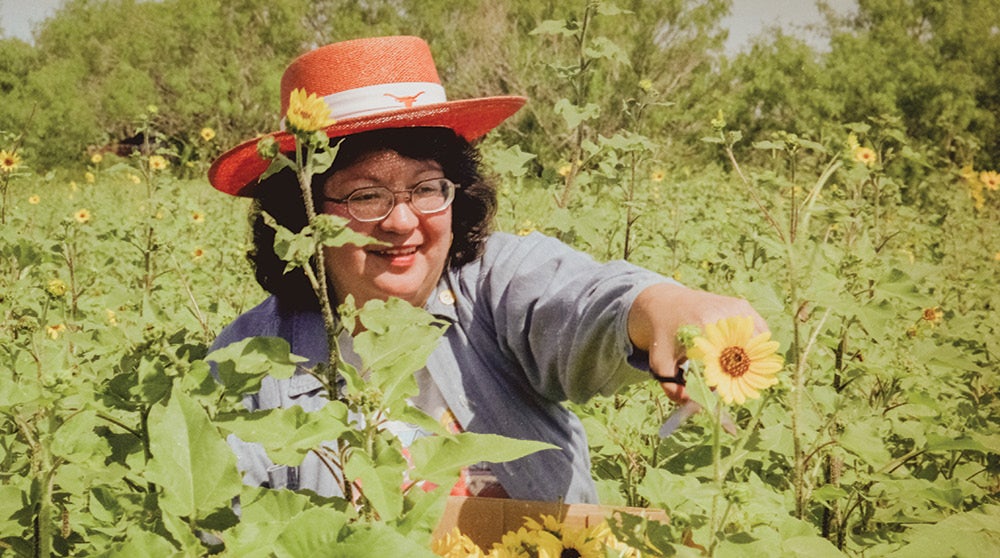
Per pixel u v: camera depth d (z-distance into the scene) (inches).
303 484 69.8
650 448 89.0
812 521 77.7
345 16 1321.4
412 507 43.1
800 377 54.7
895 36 919.0
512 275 72.5
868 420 70.4
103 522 49.1
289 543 35.2
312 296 77.3
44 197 394.0
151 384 48.6
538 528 59.0
